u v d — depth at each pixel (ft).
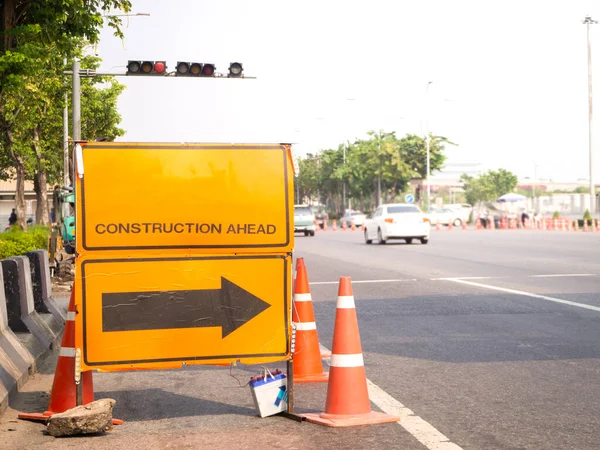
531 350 33.42
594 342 35.04
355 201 400.88
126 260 22.59
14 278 34.35
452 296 53.52
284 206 23.41
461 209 272.72
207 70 90.22
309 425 22.33
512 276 67.26
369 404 22.99
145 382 29.01
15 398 26.37
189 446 20.40
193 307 22.90
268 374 23.99
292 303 23.85
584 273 68.90
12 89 55.36
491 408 23.89
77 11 55.47
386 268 79.05
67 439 21.40
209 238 23.03
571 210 273.95
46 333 36.65
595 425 21.83
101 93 157.58
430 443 20.24
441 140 314.55
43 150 157.99
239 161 23.29
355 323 23.00
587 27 207.10
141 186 22.74
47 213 156.15
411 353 33.37
